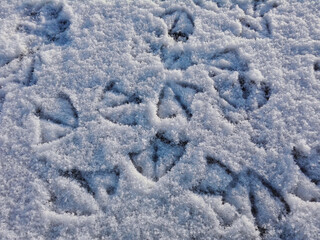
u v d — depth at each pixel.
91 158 0.30
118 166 0.29
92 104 0.32
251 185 0.28
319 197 0.27
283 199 0.27
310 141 0.29
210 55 0.35
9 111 0.33
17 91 0.34
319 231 0.26
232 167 0.29
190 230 0.26
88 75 0.34
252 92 0.33
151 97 0.33
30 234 0.26
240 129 0.31
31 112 0.32
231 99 0.33
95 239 0.26
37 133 0.31
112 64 0.35
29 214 0.27
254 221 0.26
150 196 0.27
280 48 0.35
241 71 0.34
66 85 0.34
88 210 0.27
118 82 0.34
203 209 0.27
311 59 0.34
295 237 0.26
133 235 0.26
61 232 0.26
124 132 0.31
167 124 0.31
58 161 0.29
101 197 0.28
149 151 0.30
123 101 0.33
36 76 0.34
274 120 0.31
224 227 0.26
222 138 0.30
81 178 0.29
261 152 0.29
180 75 0.34
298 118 0.31
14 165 0.29
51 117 0.32
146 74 0.34
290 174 0.28
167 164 0.29
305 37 0.35
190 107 0.32
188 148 0.30
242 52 0.35
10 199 0.28
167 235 0.26
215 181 0.28
